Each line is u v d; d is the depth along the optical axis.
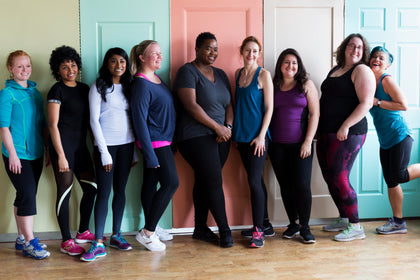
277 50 3.21
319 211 3.31
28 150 2.67
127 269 2.44
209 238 2.97
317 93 3.04
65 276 2.35
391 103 2.92
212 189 2.79
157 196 2.73
